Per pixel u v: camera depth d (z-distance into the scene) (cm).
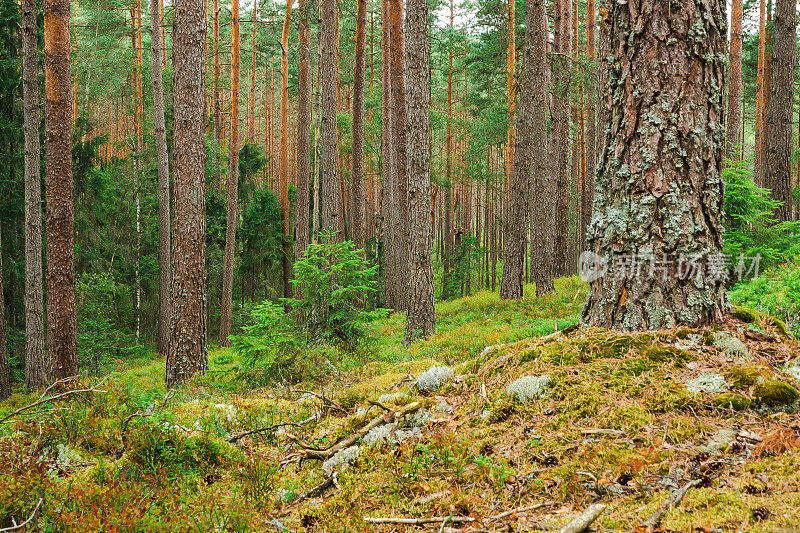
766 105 2456
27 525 280
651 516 229
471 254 3123
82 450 407
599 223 391
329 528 279
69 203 1045
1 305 1195
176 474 368
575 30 2314
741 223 868
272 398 573
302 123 1855
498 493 281
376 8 3356
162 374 1533
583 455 292
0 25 1519
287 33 2380
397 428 388
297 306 862
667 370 336
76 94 3009
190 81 989
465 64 3131
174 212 988
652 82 359
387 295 2353
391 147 2294
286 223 2566
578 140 2866
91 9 2900
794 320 485
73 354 1055
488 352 445
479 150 2858
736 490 236
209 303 2903
